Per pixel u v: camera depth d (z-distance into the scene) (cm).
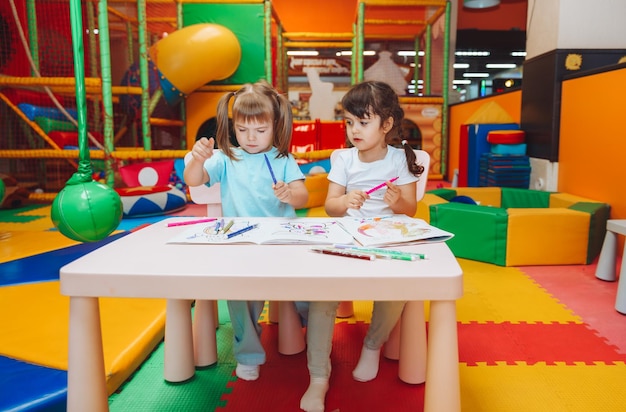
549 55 348
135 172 434
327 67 880
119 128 604
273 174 139
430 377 86
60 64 571
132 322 167
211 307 154
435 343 85
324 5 893
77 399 89
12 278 214
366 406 131
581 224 256
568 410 128
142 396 136
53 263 238
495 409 129
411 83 850
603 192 291
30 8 516
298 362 157
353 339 173
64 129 517
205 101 564
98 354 90
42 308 179
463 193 351
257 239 107
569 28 339
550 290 221
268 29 554
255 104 137
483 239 263
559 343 168
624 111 269
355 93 150
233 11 556
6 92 474
